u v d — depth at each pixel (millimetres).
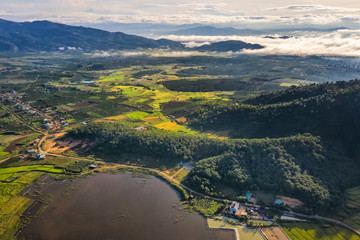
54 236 142250
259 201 163500
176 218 155250
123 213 159625
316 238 137875
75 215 158375
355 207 153875
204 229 146750
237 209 159125
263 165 182500
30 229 147375
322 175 170875
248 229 145250
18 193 178875
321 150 183375
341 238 137125
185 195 172750
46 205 167000
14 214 158625
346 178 172375
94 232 144875
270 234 141375
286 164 175625
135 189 183125
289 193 163625
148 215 157875
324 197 154500
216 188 177625
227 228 146625
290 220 149625
